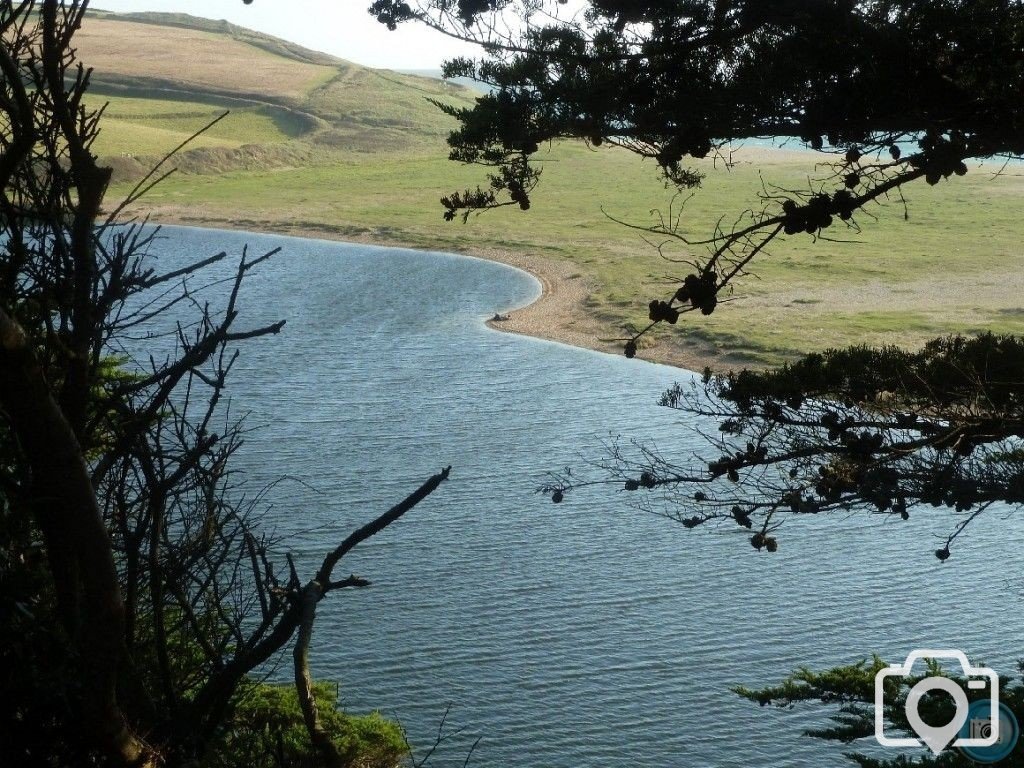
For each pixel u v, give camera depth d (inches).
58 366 173.0
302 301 2687.0
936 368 384.2
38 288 175.5
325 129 6200.8
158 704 167.5
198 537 175.9
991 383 370.6
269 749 177.9
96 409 174.4
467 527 1186.0
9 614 145.5
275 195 4579.2
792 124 337.1
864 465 381.7
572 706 830.5
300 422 1625.2
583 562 1095.0
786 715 814.5
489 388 1857.8
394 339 2272.4
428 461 1441.9
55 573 146.3
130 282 176.2
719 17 333.1
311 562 1064.8
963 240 3174.2
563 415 1675.7
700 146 336.5
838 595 1019.9
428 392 1835.6
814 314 2320.4
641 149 357.1
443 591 1022.4
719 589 1032.8
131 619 166.7
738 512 415.8
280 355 2096.5
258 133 6127.0
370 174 5231.3
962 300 2447.1
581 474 1369.3
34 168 176.1
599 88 337.4
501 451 1491.1
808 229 328.8
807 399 408.5
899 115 323.0
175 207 4200.3
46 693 144.2
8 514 153.5
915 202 3809.1
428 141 6220.5
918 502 381.1
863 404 393.1
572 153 5231.3
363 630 944.9
